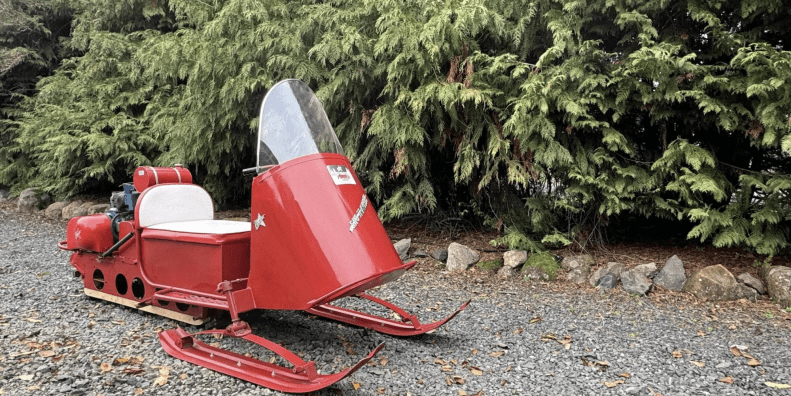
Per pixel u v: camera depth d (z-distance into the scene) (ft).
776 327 13.58
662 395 9.87
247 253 12.65
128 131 31.12
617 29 18.28
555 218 21.08
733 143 19.62
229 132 24.90
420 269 19.66
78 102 33.81
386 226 25.23
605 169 19.15
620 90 17.17
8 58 37.50
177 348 11.41
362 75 19.58
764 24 17.43
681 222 22.63
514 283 17.89
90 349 11.57
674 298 16.03
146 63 26.53
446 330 13.35
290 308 10.69
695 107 17.90
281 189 10.91
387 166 23.94
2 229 28.19
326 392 9.82
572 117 17.63
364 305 15.49
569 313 14.79
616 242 21.57
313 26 21.18
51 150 33.06
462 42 18.83
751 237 17.60
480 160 21.52
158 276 13.44
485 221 22.80
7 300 15.12
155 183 14.57
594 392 10.00
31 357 11.05
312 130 11.68
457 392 9.95
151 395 9.55
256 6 21.18
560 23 17.25
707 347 12.27
